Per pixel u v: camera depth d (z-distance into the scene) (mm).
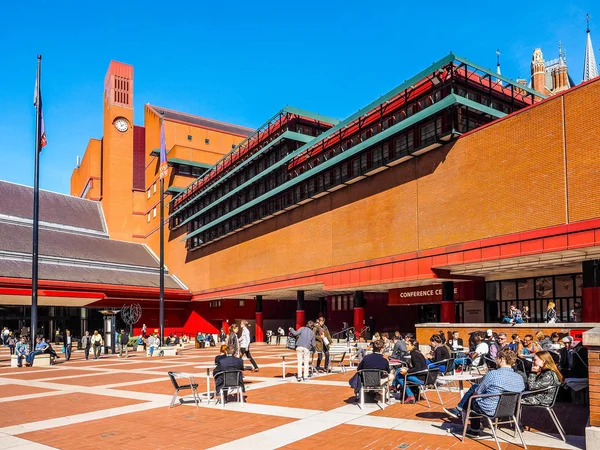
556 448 7582
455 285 34188
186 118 80438
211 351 37719
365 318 45562
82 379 18422
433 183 29766
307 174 38969
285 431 8969
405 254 31109
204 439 8547
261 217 47531
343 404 11422
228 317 57469
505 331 22750
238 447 7984
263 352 33094
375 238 33875
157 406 11805
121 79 87500
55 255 59875
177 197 68750
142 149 87438
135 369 22094
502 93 31734
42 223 72750
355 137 36406
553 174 23344
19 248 58938
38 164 27516
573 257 24406
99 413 11125
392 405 11211
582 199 22078
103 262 63500
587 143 22062
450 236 28344
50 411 11625
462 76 29266
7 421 10539
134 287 57531
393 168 32844
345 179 36188
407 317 41781
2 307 57781
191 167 71250
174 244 70312
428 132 29922
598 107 21719
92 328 62562
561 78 96812
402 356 14711
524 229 24422
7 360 31844
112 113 85250
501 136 26000
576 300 29156
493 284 34000
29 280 48812
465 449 7629
